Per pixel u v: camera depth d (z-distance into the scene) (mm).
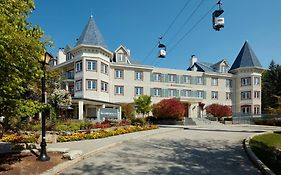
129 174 9867
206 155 13781
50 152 12766
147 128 30375
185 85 56844
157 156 13414
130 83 51000
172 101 43844
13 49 7727
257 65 60594
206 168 10914
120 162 11906
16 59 7969
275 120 44719
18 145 14328
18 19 8406
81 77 44031
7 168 9922
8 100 8945
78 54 45312
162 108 43250
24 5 8727
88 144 16953
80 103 37906
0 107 9289
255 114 53938
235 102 61844
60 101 27344
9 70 8094
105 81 46594
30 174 9281
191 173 10109
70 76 48312
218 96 60188
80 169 10562
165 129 30750
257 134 24000
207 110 53375
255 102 59875
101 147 15336
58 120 26125
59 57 52281
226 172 10289
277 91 74750
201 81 58719
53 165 10617
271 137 21562
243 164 11695
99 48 44812
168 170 10523
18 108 9367
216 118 51219
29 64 8695
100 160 12297
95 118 40781
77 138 19391
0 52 7434
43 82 11352
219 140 20016
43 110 10789
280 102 42969
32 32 9188
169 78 55344
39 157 11234
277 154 13266
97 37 45844
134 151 14867
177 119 43688
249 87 60281
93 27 46531
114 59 51469
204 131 28594
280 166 10664
